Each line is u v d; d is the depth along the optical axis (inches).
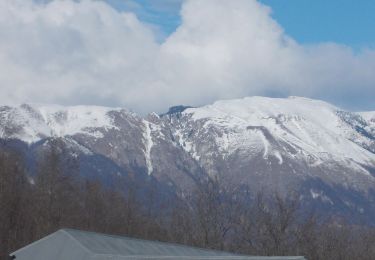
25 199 5255.9
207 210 5989.2
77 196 5757.9
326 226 6446.9
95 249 2854.3
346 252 6161.4
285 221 5748.0
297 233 5797.2
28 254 2913.4
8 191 5118.1
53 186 5418.3
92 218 5580.7
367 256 6279.5
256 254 5723.4
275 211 5989.2
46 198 5349.4
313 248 5733.3
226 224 5989.2
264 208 6161.4
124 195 6766.7
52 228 5064.0
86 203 5723.4
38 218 5132.9
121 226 5772.6
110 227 5674.2
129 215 5949.8
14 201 5103.3
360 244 6565.0
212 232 5890.8
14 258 2930.6
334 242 6146.7
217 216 6028.5
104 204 5885.8
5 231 4852.4
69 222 5270.7
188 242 5846.5
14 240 4805.6
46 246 2896.2
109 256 2800.2
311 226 5910.4
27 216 5123.0
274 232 5743.1
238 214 6058.1
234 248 5821.9
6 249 4672.7
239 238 5890.8
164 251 3191.4
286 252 5674.2
